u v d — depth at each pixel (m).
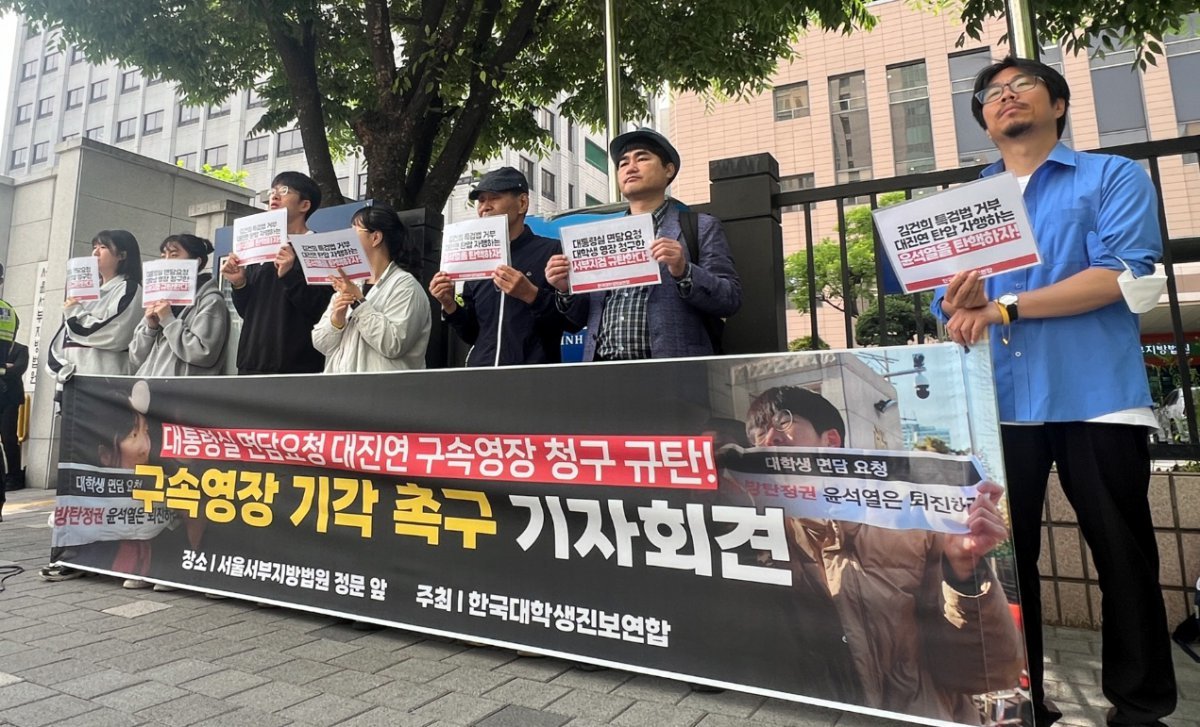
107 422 3.52
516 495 2.40
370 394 2.74
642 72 7.59
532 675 2.27
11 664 2.37
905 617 1.81
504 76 6.50
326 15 7.23
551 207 29.14
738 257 3.54
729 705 2.02
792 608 1.95
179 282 3.65
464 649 2.53
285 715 1.96
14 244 8.52
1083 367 1.76
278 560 2.92
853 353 1.93
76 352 3.99
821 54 19.22
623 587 2.20
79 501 3.58
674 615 2.11
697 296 2.39
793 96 19.52
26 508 6.26
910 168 18.08
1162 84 15.55
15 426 7.41
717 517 2.08
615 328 2.62
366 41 7.22
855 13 6.25
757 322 3.47
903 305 7.46
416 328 3.09
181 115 31.25
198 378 3.21
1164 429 4.87
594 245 2.42
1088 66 16.16
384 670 2.32
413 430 2.63
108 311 3.96
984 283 1.93
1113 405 1.71
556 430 2.35
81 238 7.91
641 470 2.20
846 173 18.70
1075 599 2.87
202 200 9.27
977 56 17.69
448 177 6.38
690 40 6.82
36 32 6.43
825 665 1.89
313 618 2.90
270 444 2.96
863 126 18.69
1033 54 2.85
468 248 2.85
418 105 5.99
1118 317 1.76
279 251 3.31
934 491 1.80
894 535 1.84
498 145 8.55
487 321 3.16
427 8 6.20
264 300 3.54
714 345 2.68
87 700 2.07
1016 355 1.87
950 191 1.72
